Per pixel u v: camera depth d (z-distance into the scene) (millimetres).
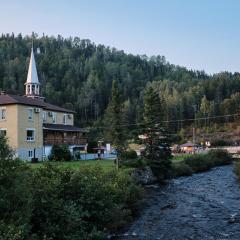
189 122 170500
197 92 199625
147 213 29547
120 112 55281
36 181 17594
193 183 48312
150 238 22625
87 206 20812
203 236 22891
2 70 184250
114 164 52750
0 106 62375
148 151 52062
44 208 17141
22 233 13172
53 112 74188
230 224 25703
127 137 54312
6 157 15156
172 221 26859
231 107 166750
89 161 60219
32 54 82812
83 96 172250
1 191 14359
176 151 96188
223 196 37562
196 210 30578
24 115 62594
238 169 51750
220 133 148500
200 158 66812
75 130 76125
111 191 26484
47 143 67312
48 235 16312
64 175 20766
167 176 53156
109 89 190375
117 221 24250
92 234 19406
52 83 188250
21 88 170500
